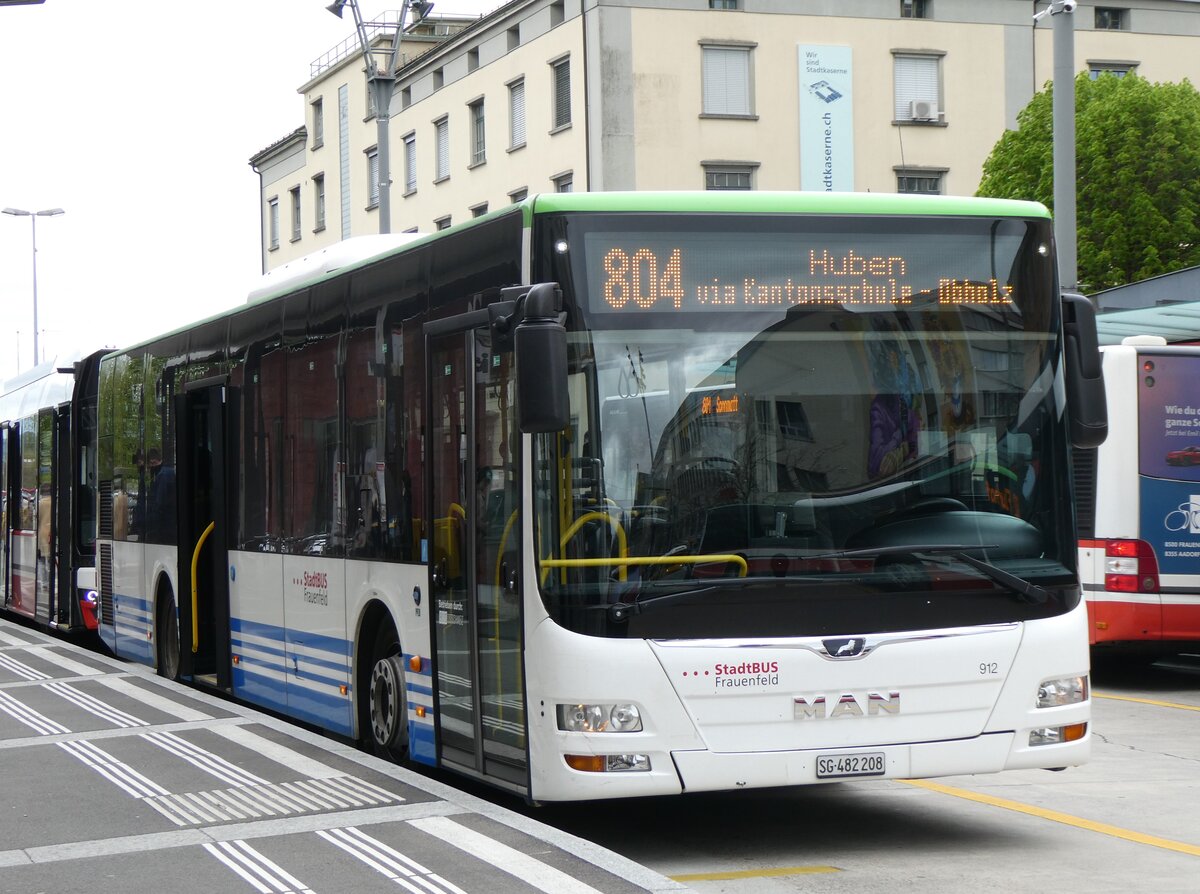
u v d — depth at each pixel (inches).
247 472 490.0
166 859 271.3
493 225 325.1
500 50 2039.9
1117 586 593.3
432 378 354.0
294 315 451.5
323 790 327.0
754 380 305.0
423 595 359.3
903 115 1996.8
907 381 311.0
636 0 1854.1
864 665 300.0
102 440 692.7
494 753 320.8
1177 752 441.1
